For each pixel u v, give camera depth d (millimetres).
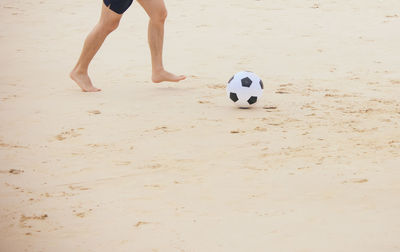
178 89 8680
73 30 14547
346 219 3963
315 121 6812
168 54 11477
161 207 4336
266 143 5969
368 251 3449
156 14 8414
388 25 14445
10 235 3930
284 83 9023
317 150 5680
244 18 15805
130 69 10250
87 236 3875
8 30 14508
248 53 11523
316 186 4660
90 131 6488
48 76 9664
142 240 3771
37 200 4566
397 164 5164
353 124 6648
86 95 8258
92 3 19141
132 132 6430
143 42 12852
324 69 10055
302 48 11953
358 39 12820
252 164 5312
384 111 7242
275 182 4801
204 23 15047
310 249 3512
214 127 6594
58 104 7715
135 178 5016
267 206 4277
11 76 9617
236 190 4645
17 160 5566
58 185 4902
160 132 6414
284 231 3805
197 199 4477
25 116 7125
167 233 3863
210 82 9180
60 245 3748
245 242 3662
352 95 8164
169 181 4914
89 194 4664
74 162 5488
